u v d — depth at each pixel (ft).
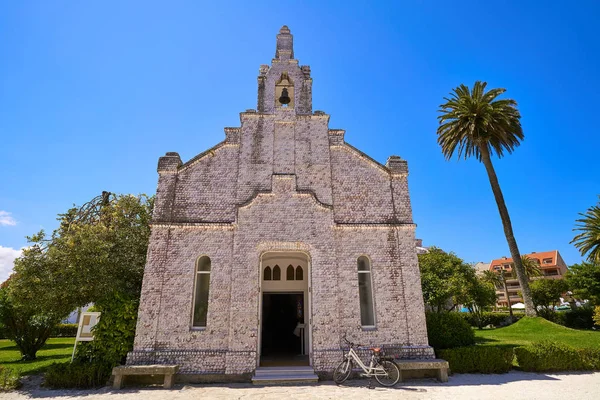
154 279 46.80
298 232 49.47
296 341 66.28
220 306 46.47
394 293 48.70
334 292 47.29
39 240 49.34
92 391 40.19
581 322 127.75
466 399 35.24
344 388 39.86
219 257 48.49
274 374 43.47
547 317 134.82
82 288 45.78
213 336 45.24
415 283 49.16
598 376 46.42
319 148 54.49
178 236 48.98
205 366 43.83
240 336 44.75
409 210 52.65
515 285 281.13
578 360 49.96
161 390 39.88
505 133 101.24
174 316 45.68
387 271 49.55
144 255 55.47
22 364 61.72
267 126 55.01
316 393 37.68
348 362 42.29
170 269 47.47
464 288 108.27
